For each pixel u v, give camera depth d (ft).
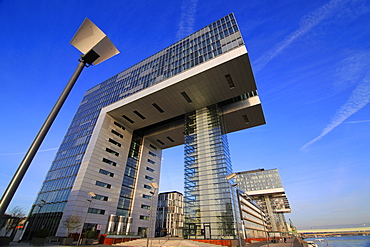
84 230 122.93
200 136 134.41
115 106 160.04
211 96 137.49
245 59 111.24
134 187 173.68
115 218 138.00
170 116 163.53
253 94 142.72
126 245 98.12
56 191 141.69
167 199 268.62
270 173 372.17
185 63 137.80
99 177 143.84
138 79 167.12
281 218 368.68
